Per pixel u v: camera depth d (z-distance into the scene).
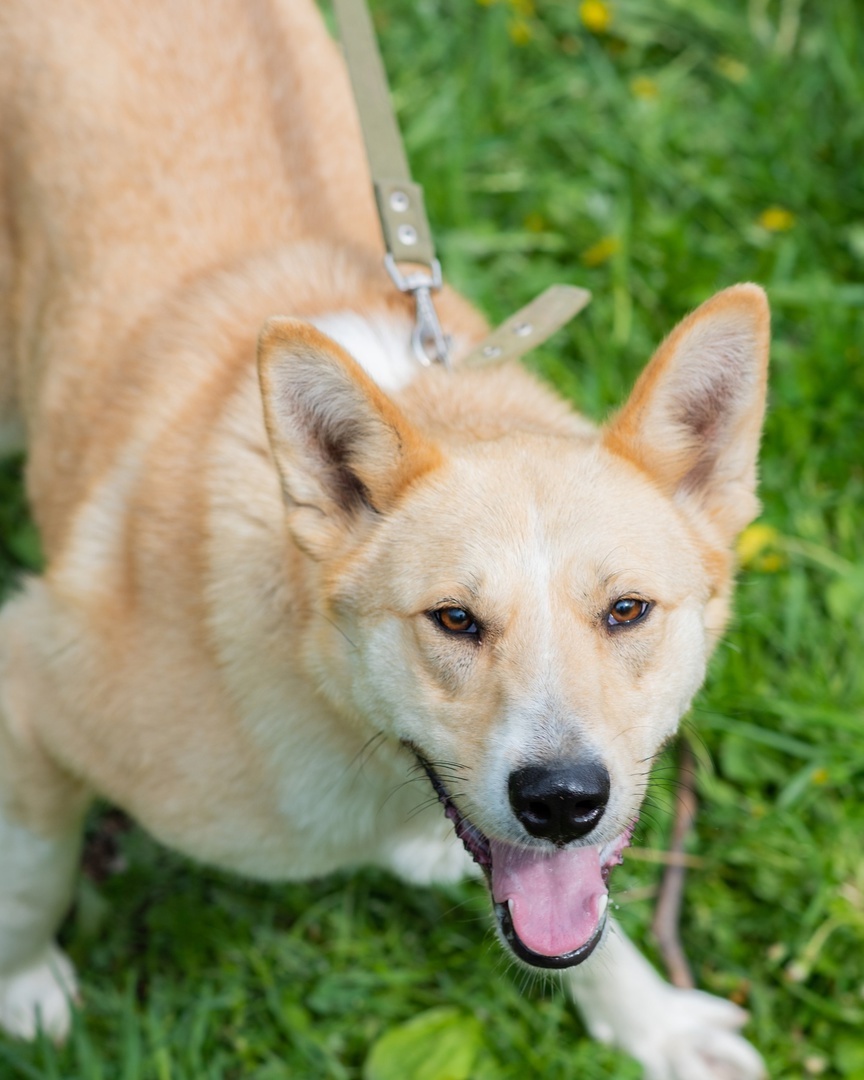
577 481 0.97
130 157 1.15
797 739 1.25
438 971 1.18
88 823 1.25
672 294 1.43
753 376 0.98
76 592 1.06
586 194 1.51
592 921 0.97
